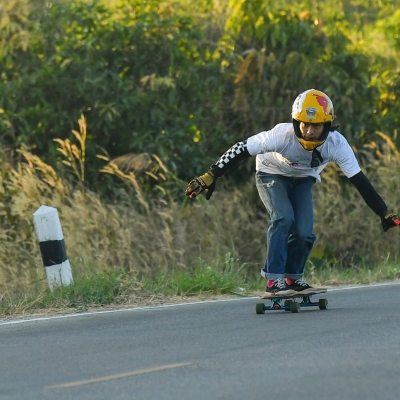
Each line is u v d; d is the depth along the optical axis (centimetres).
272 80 4597
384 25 5497
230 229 4225
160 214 3944
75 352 1930
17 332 2288
